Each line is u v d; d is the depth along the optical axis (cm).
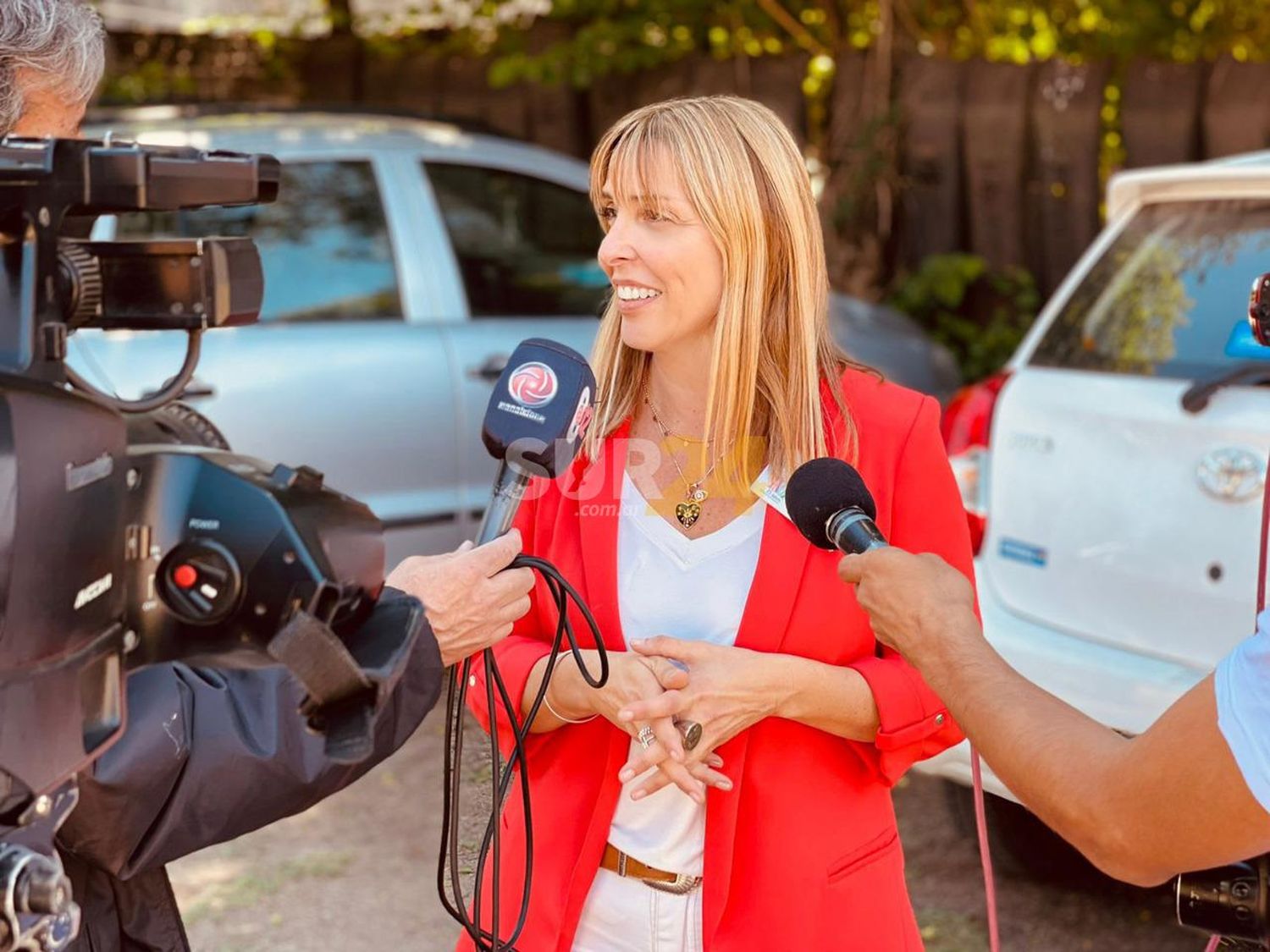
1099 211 736
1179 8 780
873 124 758
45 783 117
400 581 158
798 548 193
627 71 808
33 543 112
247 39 875
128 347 433
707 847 187
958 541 198
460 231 513
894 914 194
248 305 133
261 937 356
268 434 453
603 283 543
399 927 362
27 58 150
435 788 443
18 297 118
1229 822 125
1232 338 169
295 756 144
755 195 189
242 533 125
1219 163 371
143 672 143
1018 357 378
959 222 764
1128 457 329
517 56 801
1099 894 375
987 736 143
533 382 167
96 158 119
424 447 484
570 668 192
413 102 857
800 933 187
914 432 197
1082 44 806
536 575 203
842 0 809
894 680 189
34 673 115
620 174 191
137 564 126
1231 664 126
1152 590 322
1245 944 172
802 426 193
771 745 190
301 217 483
